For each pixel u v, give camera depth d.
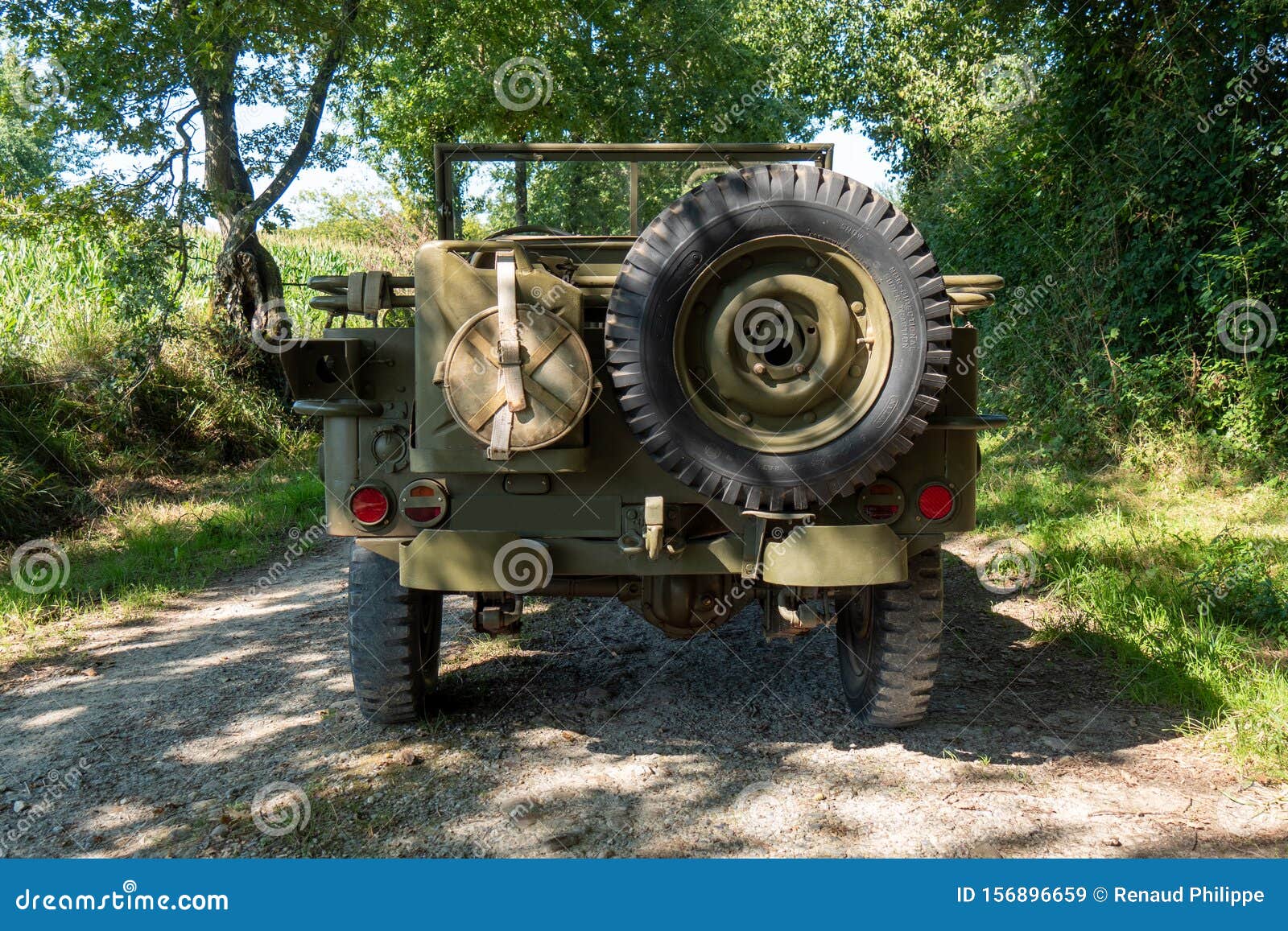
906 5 24.50
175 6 12.08
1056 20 11.18
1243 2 9.12
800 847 2.98
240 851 3.02
